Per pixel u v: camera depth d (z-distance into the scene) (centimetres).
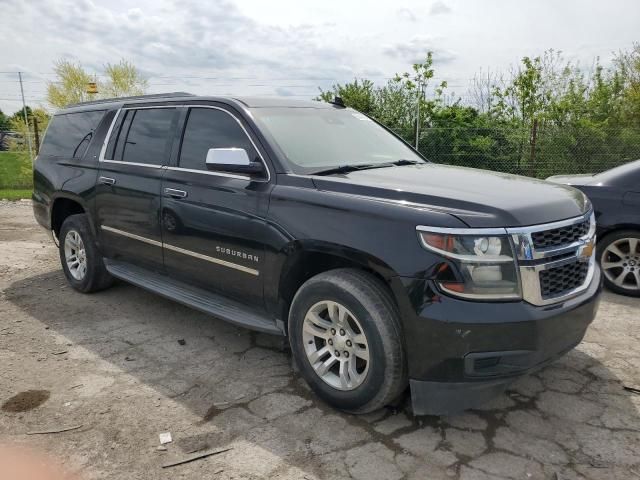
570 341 295
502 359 271
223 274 374
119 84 2298
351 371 304
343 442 286
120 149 473
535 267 273
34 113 2164
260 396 334
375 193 306
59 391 339
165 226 412
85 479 256
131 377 359
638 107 1467
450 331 265
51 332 437
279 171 345
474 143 1282
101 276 520
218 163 349
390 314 285
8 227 932
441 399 281
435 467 265
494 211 275
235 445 283
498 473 260
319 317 321
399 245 278
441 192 297
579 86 1520
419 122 1393
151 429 297
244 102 393
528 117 1540
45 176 558
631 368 371
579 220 306
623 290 530
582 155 1238
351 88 1580
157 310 489
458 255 266
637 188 514
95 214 490
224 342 418
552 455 275
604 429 298
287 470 263
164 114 441
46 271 624
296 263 326
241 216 352
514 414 313
